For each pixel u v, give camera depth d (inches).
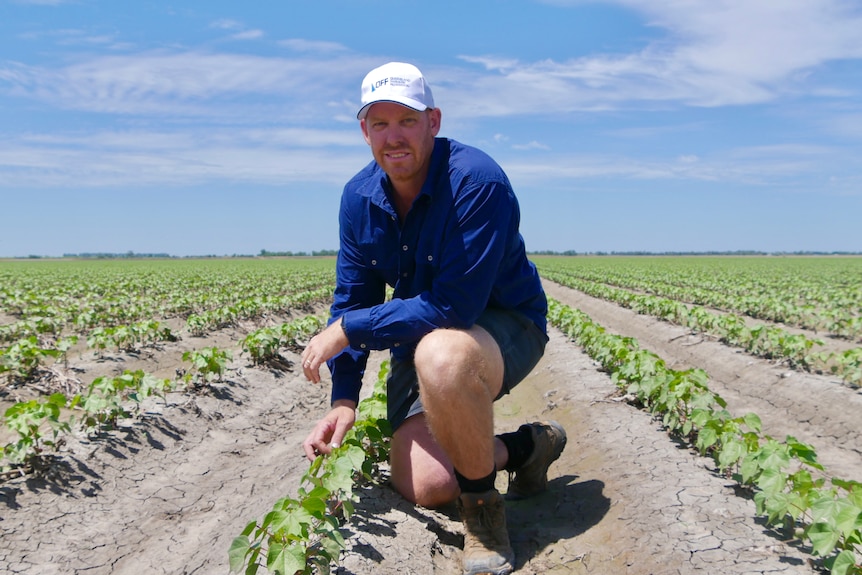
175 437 237.9
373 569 128.6
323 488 131.2
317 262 3368.6
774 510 135.0
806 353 364.2
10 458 185.0
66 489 184.7
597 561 139.9
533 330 151.3
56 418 198.7
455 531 153.5
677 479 170.6
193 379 312.5
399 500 159.8
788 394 323.0
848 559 113.7
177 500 191.6
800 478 143.9
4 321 567.2
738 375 382.0
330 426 148.7
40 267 2268.7
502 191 133.0
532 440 165.0
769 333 391.2
